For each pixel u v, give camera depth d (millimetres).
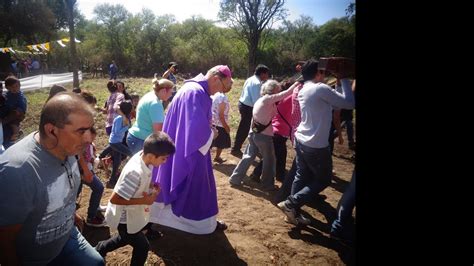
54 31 44062
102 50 39281
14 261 1846
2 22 37781
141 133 4578
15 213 1762
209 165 3791
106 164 5578
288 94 4688
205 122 3557
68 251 2236
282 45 27172
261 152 5168
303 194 3824
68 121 1822
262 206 4730
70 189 2072
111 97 6172
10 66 24500
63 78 21859
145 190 2775
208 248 3680
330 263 3404
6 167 1766
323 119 3514
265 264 3428
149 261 3412
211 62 38812
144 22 40562
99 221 3971
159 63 39469
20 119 5855
